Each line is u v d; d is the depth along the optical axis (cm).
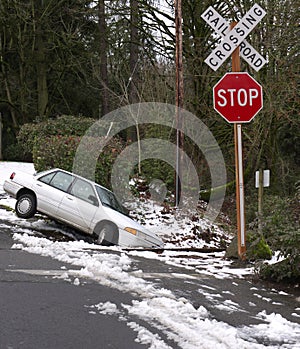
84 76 2898
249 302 711
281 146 2394
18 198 1291
